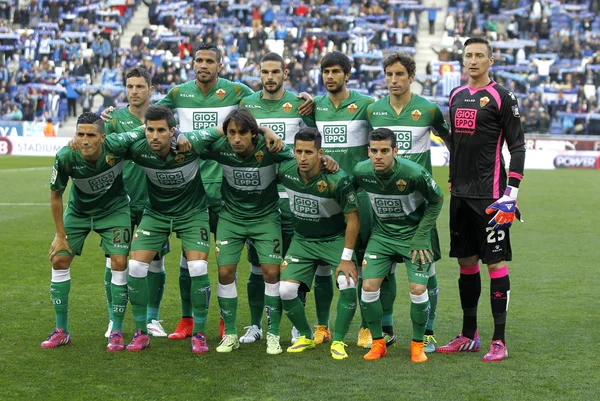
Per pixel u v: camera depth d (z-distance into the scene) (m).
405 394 4.83
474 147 5.81
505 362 5.59
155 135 5.70
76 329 6.54
